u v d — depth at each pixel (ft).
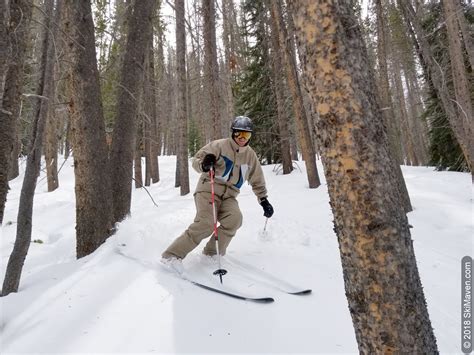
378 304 4.70
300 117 32.53
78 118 14.34
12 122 15.66
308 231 16.49
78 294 8.94
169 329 7.40
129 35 16.40
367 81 4.86
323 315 8.20
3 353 6.85
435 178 36.06
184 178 38.91
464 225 19.53
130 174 16.26
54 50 11.07
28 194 10.71
